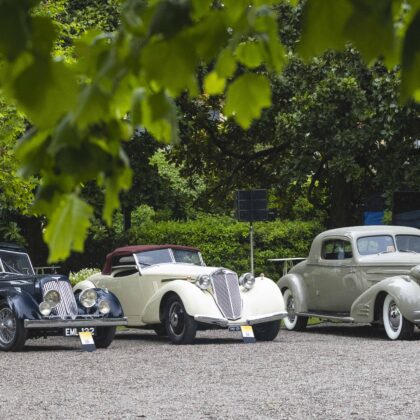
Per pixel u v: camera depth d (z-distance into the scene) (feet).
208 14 9.18
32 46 8.26
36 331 79.15
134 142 133.90
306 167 125.18
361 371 57.98
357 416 41.45
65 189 9.12
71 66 9.17
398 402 45.37
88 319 77.66
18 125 82.33
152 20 8.69
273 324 82.69
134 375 58.34
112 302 79.36
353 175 120.98
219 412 42.96
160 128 9.34
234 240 131.75
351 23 8.41
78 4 132.05
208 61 9.83
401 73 8.50
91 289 79.25
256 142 144.56
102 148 9.00
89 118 8.63
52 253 8.93
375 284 81.25
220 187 150.20
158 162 175.52
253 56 10.10
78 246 8.98
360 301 82.02
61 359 69.05
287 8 105.09
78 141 8.67
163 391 50.70
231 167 148.77
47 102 8.39
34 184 91.25
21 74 8.25
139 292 84.53
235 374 57.93
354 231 86.53
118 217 157.28
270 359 66.33
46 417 42.42
